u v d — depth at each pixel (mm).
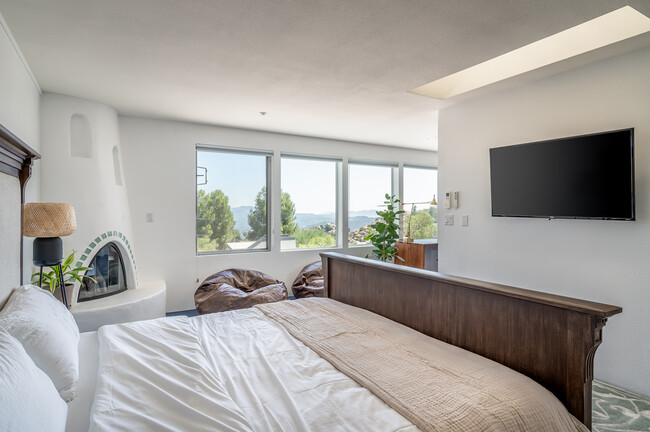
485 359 1553
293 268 5027
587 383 1319
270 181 4918
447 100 3426
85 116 3385
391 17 1966
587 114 2598
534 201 2811
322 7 1869
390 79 2889
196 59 2518
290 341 1785
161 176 4129
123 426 1035
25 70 2588
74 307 3098
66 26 2066
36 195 3000
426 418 1102
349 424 1100
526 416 1174
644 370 2334
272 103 3525
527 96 2969
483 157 3305
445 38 2203
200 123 4316
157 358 1497
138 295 3502
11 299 1721
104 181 3469
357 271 2545
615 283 2455
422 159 6277
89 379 1473
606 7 1853
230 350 1681
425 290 1979
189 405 1170
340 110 3775
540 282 2873
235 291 3980
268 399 1245
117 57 2486
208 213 4520
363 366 1467
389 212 5297
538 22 2010
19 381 979
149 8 1879
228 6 1861
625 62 2404
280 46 2318
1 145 1694
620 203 2334
